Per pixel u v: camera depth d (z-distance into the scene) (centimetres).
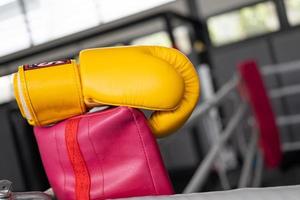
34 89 57
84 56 58
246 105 278
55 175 63
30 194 60
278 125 371
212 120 260
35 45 193
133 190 59
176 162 396
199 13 408
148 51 59
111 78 56
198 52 360
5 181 57
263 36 396
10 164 115
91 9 300
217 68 410
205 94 306
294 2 382
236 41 405
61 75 57
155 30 378
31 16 218
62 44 176
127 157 59
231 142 359
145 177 58
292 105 389
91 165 60
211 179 324
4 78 130
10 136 116
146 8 355
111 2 330
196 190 109
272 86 390
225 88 226
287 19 387
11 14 204
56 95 57
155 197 50
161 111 61
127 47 59
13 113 121
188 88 61
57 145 61
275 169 336
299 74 382
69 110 60
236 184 318
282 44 390
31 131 119
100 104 60
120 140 59
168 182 59
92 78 56
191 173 390
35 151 117
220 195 46
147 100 56
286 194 44
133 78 55
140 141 58
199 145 391
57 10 258
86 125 58
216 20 408
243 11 398
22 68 58
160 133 63
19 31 204
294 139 388
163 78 55
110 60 57
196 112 146
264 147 288
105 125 57
